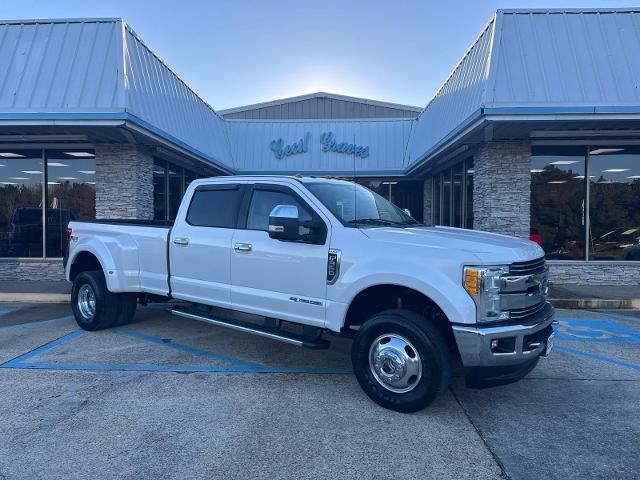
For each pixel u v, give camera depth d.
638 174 11.12
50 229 11.67
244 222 5.55
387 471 3.39
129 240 6.69
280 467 3.42
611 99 9.37
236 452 3.62
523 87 9.53
